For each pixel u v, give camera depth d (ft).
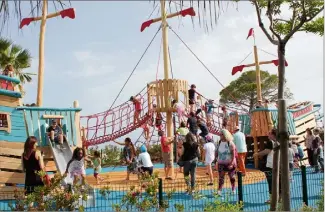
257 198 32.73
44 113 39.29
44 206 21.63
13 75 38.58
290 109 63.26
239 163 45.19
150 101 59.21
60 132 39.91
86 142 62.03
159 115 59.72
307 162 63.31
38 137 38.34
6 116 36.01
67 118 41.24
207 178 42.98
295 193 34.55
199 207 27.30
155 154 78.54
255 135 58.90
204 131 47.37
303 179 29.63
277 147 18.02
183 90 49.60
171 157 44.21
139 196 24.36
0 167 34.81
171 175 44.01
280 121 16.74
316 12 17.02
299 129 64.13
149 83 54.03
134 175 51.44
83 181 24.99
